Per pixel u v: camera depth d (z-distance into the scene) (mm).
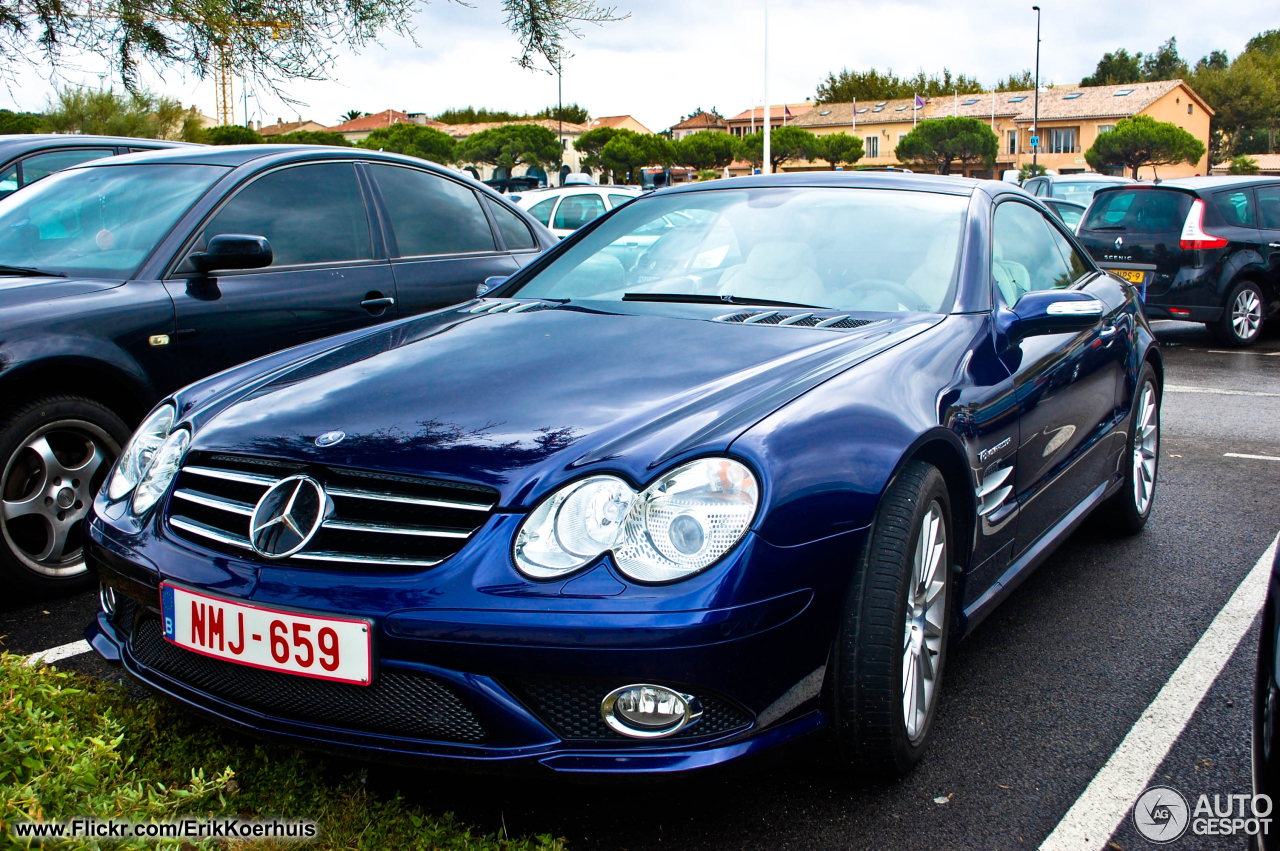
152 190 4074
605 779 1840
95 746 1694
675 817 2131
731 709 1894
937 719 2604
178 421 2395
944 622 2441
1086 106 76188
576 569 1833
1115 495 4004
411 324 2943
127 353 3480
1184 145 64875
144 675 2186
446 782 2230
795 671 1956
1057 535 3277
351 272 4266
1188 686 2797
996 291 2979
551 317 2811
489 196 5141
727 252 3172
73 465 3428
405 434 2072
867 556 2076
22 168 6020
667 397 2156
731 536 1862
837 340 2518
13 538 3320
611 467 1905
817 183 3453
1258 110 97562
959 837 2084
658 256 3248
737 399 2123
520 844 1956
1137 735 2521
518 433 2039
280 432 2150
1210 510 4539
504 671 1824
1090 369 3426
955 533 2492
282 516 1998
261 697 1998
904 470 2219
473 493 1930
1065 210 15406
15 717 1752
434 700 1884
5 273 3742
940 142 69438
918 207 3211
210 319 3734
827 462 2016
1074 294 2938
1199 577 3684
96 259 3789
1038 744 2475
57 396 3338
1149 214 10008
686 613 1796
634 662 1793
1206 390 7559
